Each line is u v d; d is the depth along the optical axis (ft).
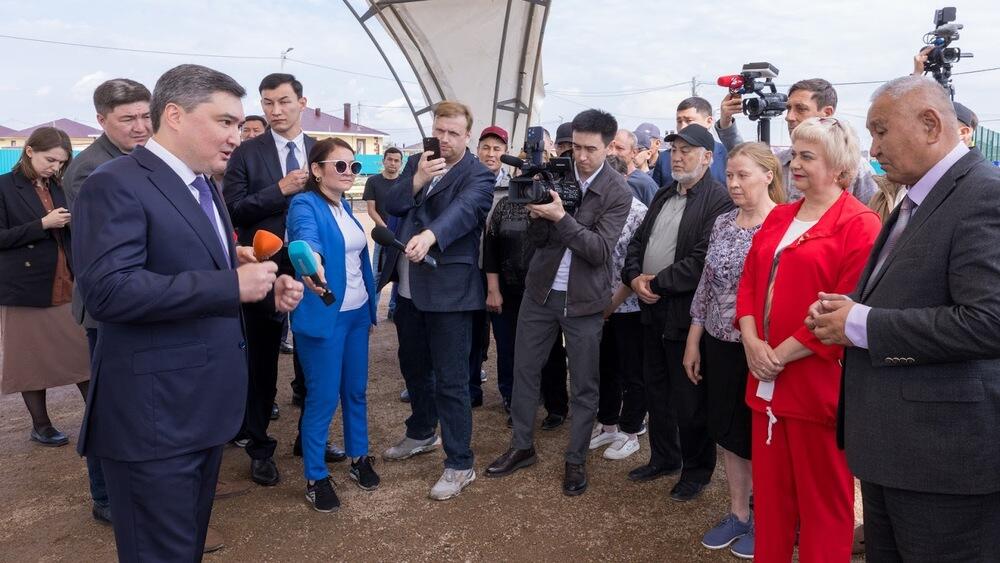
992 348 5.19
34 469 13.00
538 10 20.45
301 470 12.84
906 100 5.78
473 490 11.91
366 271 11.52
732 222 9.71
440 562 9.71
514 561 9.73
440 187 11.43
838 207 7.89
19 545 10.28
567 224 10.80
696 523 10.74
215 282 6.29
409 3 20.95
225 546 10.14
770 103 12.63
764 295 8.29
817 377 7.66
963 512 5.70
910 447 5.75
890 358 5.71
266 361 12.05
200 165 6.76
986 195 5.38
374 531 10.57
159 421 6.44
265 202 11.93
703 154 10.65
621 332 13.21
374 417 15.57
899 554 6.29
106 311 5.99
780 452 8.13
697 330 10.23
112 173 6.25
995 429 5.54
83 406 16.65
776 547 8.27
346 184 10.64
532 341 12.19
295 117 12.96
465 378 11.69
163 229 6.42
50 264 13.43
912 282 5.75
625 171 16.97
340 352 10.95
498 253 14.80
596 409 11.89
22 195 13.23
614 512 11.11
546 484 12.14
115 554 10.04
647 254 11.50
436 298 11.23
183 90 6.51
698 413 10.92
